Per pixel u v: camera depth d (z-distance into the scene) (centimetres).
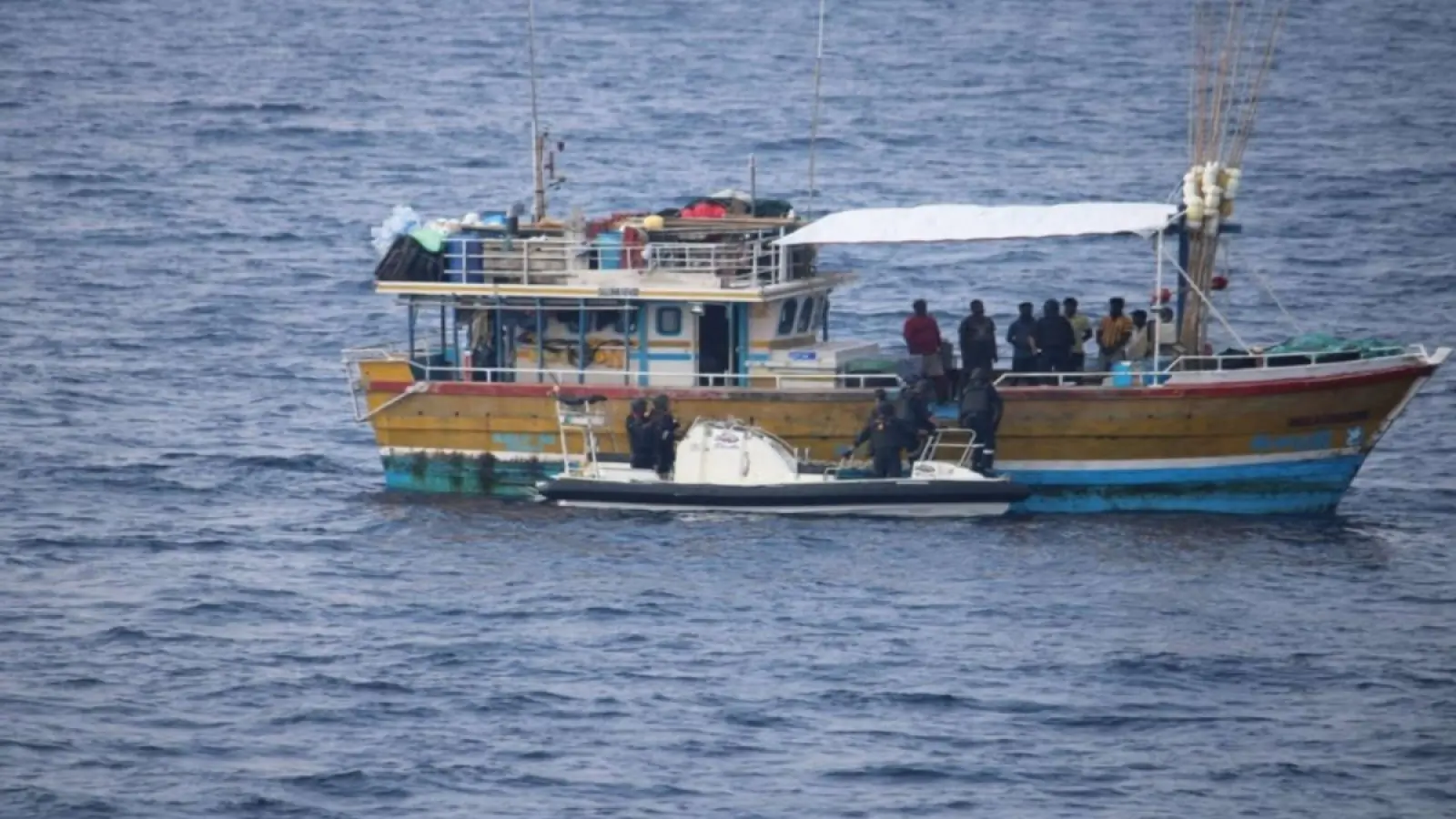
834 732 15088
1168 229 19925
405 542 18888
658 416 19288
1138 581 17800
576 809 13988
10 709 15425
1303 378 19100
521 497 19975
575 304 19812
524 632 16775
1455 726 15200
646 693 15675
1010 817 13912
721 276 19550
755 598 17375
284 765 14600
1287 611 17262
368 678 15962
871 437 19050
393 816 13912
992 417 18988
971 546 18525
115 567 18450
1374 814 13962
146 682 15938
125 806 14038
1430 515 19838
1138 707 15488
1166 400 19112
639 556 18288
